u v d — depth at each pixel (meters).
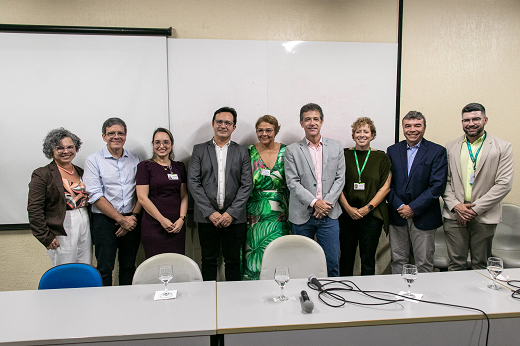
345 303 1.46
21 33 2.66
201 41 2.86
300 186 2.49
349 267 2.73
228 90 2.91
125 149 2.79
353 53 3.00
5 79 2.66
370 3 3.01
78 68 2.73
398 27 3.04
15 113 2.68
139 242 2.64
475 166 2.55
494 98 3.17
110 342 1.22
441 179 2.51
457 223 2.59
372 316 1.33
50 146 2.41
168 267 1.54
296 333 1.28
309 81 2.97
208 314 1.37
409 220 2.64
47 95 2.71
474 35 3.11
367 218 2.59
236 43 2.89
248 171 2.56
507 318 1.36
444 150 2.55
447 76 3.11
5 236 2.76
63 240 2.39
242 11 2.90
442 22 3.08
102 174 2.49
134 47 2.78
